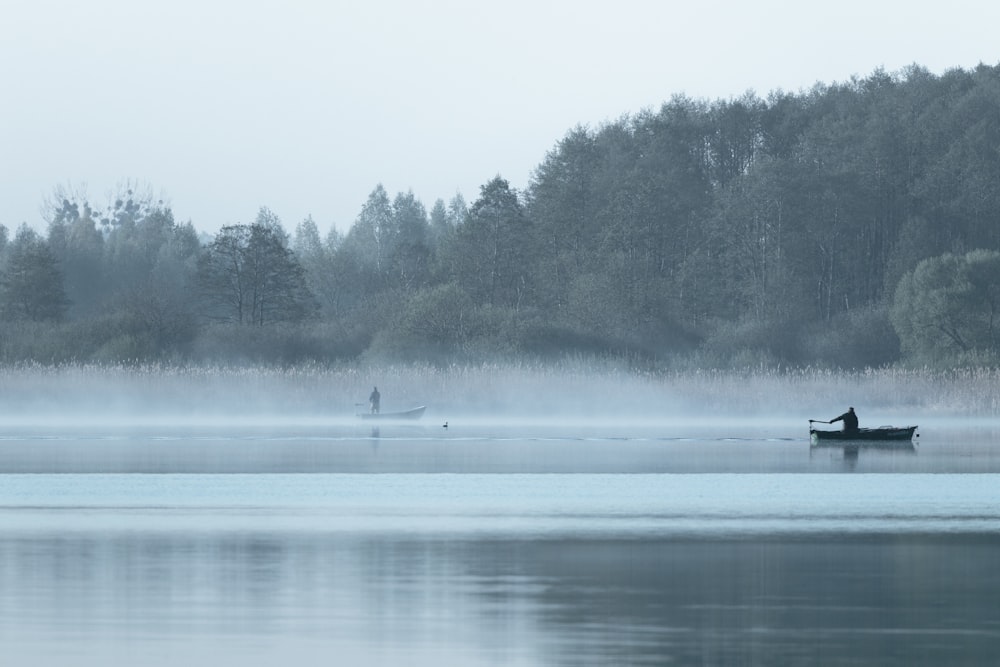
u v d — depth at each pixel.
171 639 39.00
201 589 46.81
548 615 42.53
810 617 42.22
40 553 54.75
